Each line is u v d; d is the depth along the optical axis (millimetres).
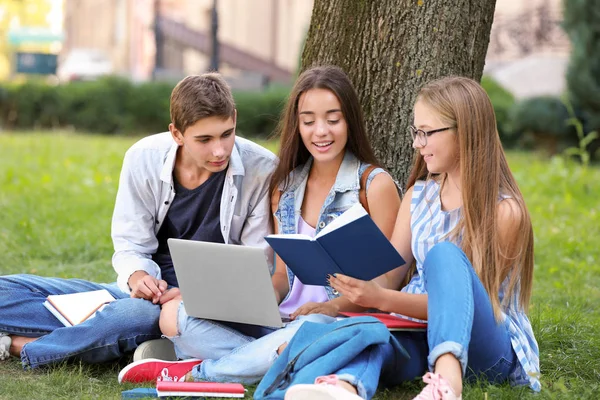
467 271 5727
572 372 6934
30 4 83125
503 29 36062
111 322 6613
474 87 6301
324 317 6293
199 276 6254
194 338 6480
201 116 6535
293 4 48094
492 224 6152
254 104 30109
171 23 42781
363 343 5551
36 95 31922
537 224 14055
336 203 6996
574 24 24078
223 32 55688
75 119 32094
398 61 8156
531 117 25016
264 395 5684
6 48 79375
